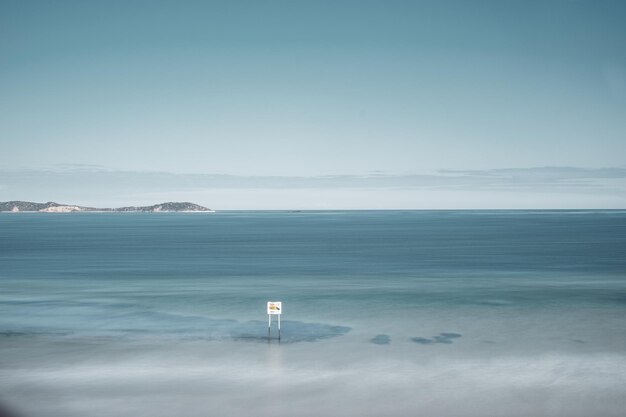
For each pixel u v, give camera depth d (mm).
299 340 28438
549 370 23469
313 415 18766
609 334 29531
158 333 30016
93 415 18781
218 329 30969
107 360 24859
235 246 99000
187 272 57938
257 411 19094
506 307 36875
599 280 50062
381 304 38188
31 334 29812
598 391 21031
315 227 198500
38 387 21406
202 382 21953
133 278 52969
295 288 45844
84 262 69312
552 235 130375
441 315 34438
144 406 19547
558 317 33719
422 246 96312
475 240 112188
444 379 22328
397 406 19562
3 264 66812
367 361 24719
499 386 21516
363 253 82062
